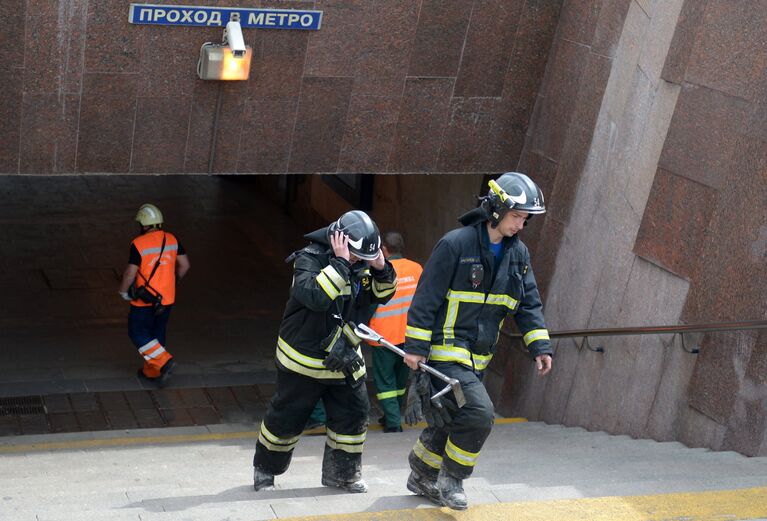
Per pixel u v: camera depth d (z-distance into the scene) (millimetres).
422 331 4789
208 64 8258
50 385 10867
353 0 8617
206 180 20016
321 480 6180
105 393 10773
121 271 14812
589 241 8938
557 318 9383
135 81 8312
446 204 12336
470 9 9070
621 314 8359
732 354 7035
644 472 6230
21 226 16422
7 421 9914
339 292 5012
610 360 8484
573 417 9031
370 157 9430
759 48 7023
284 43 8609
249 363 12016
